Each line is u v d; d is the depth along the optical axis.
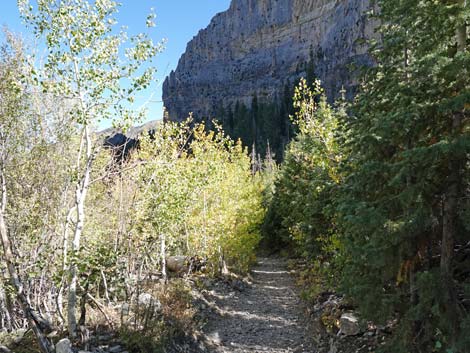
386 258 5.03
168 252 15.81
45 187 7.86
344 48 83.75
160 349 7.38
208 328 10.67
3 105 7.04
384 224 4.72
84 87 6.95
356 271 5.93
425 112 4.93
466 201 4.80
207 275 15.76
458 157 4.58
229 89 137.25
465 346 4.23
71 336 6.82
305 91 11.46
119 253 7.44
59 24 6.66
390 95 5.59
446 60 4.58
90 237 8.48
